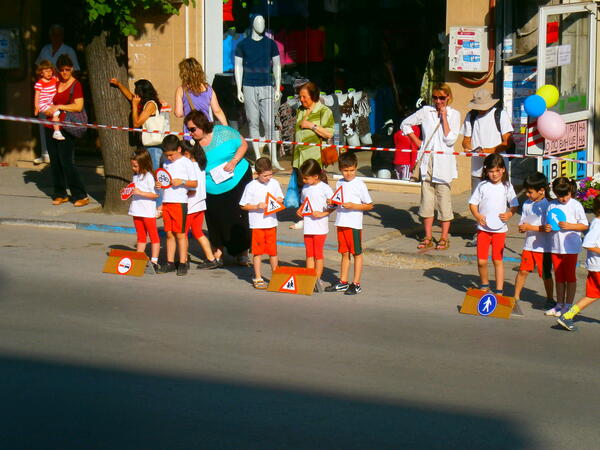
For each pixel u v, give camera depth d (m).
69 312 9.06
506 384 7.18
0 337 8.23
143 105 13.34
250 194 10.08
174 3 16.36
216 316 9.00
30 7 17.88
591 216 13.29
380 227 13.02
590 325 8.89
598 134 14.13
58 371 7.36
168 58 16.59
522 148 14.63
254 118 16.62
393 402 6.75
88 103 19.02
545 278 9.31
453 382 7.20
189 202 10.74
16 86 18.11
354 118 16.17
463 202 14.52
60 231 13.16
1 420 6.36
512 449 5.95
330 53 16.22
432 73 15.34
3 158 18.47
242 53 16.50
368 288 10.22
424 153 11.78
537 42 14.15
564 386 7.14
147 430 6.20
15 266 10.96
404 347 8.09
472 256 11.44
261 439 6.05
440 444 6.01
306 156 12.81
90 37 13.73
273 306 9.41
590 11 13.66
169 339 8.23
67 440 6.03
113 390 6.95
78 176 14.55
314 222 10.02
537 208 9.29
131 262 10.72
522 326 8.81
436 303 9.61
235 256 11.15
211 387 7.03
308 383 7.14
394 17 15.67
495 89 14.68
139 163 10.71
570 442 6.07
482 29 14.51
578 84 13.86
